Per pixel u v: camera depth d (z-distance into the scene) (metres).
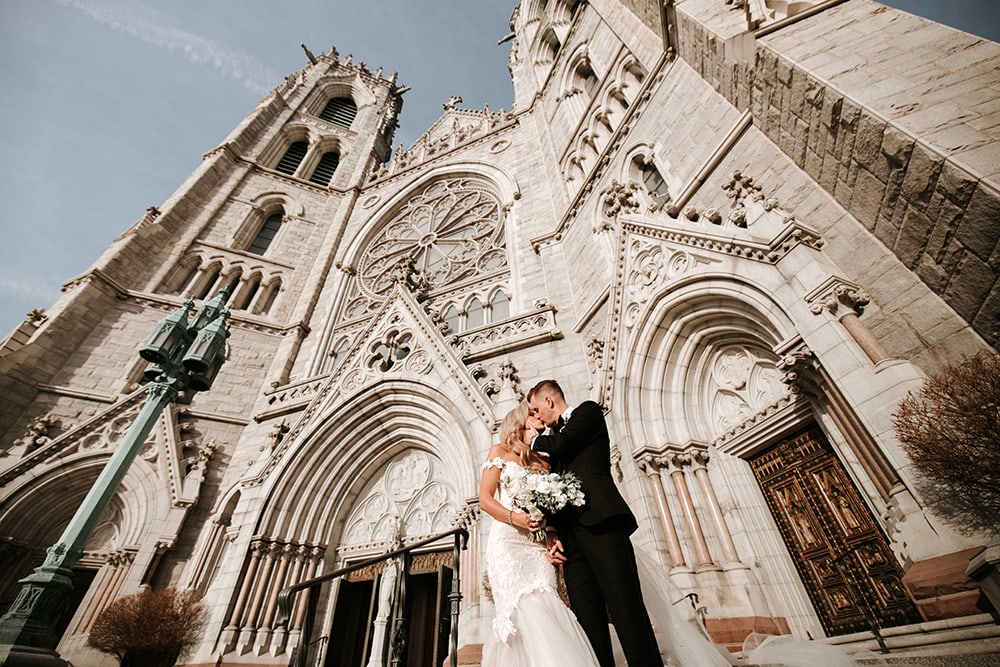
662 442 8.66
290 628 11.09
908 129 5.39
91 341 17.62
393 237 24.69
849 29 6.85
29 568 13.45
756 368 8.48
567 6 23.41
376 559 5.42
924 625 4.51
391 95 39.97
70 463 14.39
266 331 20.44
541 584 2.70
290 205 26.95
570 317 14.39
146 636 10.21
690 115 11.13
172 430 15.41
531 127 23.47
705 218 8.93
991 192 4.55
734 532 7.72
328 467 13.66
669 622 3.43
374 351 15.32
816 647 4.30
